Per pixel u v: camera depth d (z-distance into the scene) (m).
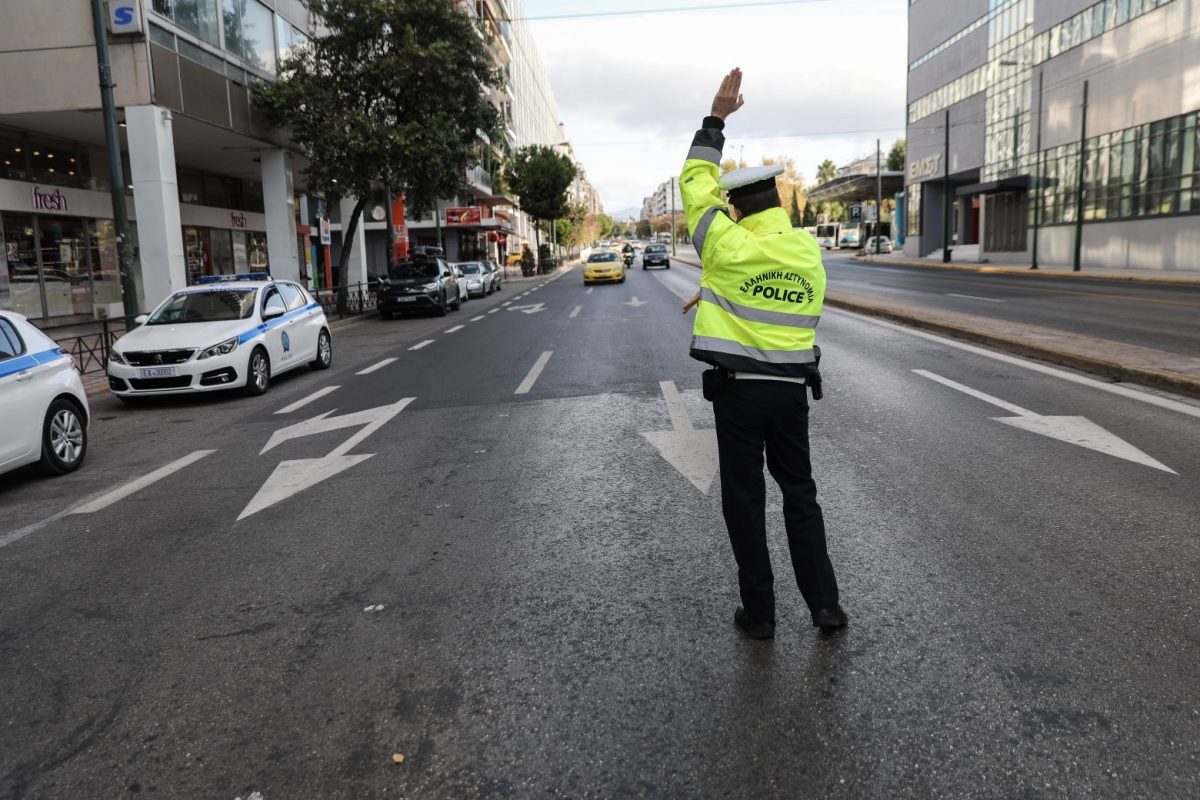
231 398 10.84
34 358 6.98
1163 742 2.64
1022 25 44.38
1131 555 4.12
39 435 6.82
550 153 65.06
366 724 2.96
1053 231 41.72
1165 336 12.50
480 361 12.99
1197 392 7.85
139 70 17.00
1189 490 5.10
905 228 63.47
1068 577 3.90
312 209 34.91
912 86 60.59
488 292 35.41
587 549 4.57
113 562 4.77
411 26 23.08
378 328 20.72
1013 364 10.19
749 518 3.38
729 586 4.00
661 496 5.48
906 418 7.41
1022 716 2.81
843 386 9.12
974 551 4.27
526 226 97.69
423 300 23.06
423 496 5.75
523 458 6.67
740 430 3.33
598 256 38.69
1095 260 38.47
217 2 20.25
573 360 12.52
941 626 3.47
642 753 2.71
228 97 20.59
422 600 4.00
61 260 21.45
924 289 25.42
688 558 4.37
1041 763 2.57
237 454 7.45
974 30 50.25
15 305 19.88
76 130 20.11
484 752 2.76
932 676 3.09
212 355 10.32
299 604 4.02
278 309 11.90
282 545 4.89
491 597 4.00
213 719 3.04
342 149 22.28
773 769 2.60
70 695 3.26
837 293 23.38
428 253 35.62
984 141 49.31
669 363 11.77
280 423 8.84
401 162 22.48
